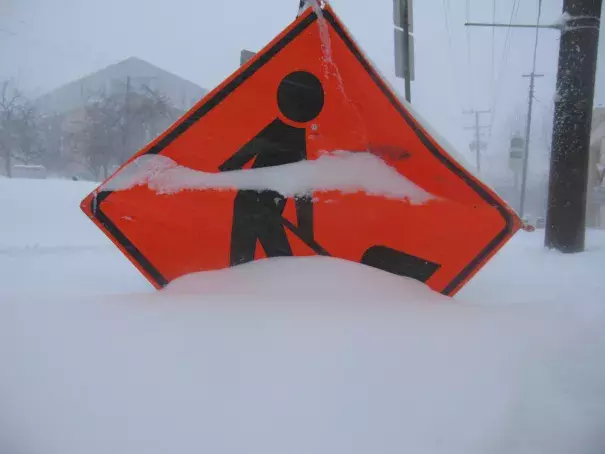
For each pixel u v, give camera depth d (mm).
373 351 1988
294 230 2951
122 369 1862
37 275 4715
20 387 1764
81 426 1589
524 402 1726
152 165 2971
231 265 2963
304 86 2980
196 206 2955
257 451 1490
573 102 6578
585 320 2439
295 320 2236
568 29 6777
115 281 4336
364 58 2887
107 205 2939
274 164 3020
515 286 3943
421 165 2932
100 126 28406
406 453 1491
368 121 2961
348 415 1636
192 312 2324
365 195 2926
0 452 1490
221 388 1757
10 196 10445
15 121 30000
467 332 2180
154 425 1590
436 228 2877
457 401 1716
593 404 1735
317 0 2893
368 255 2930
